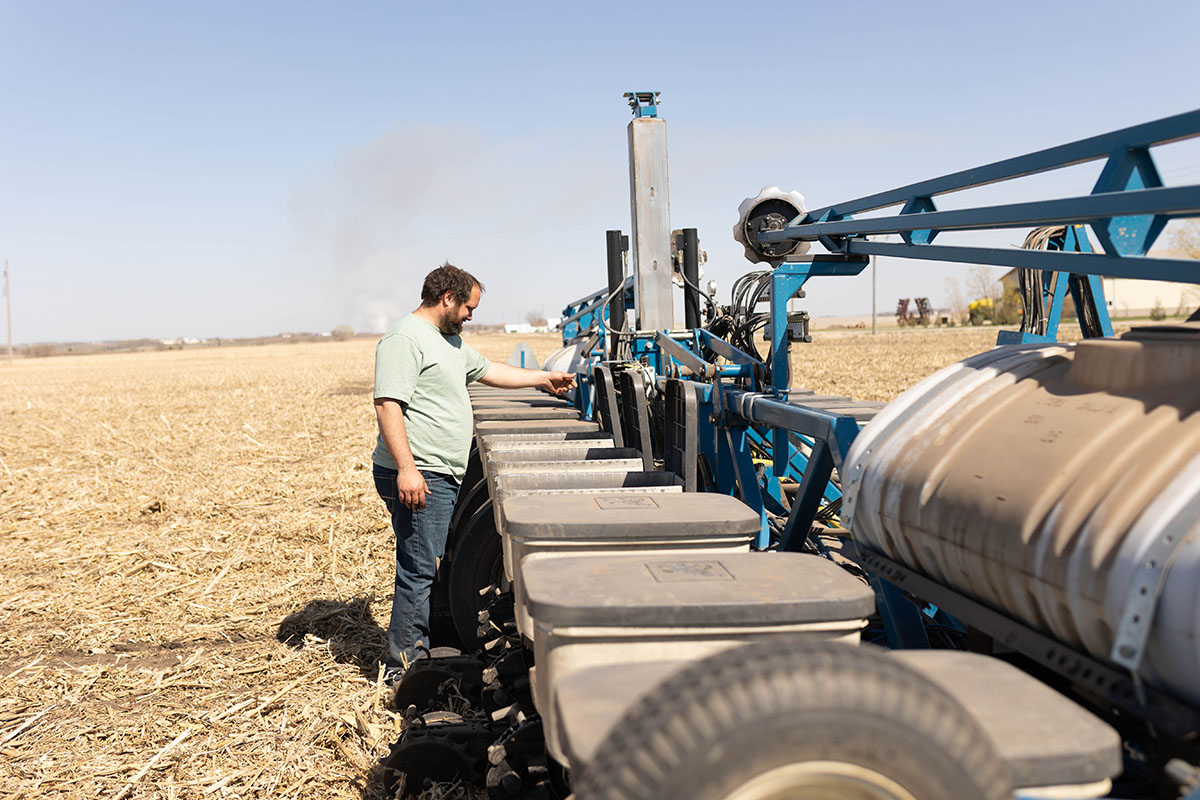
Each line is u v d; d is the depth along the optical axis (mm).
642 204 5547
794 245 4605
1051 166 2406
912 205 3189
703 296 5539
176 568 6852
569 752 1526
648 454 4359
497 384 5160
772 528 4801
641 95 5551
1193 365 1839
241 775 3676
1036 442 1982
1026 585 1838
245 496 9539
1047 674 2238
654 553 2539
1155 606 1564
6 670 4992
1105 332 3713
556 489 3697
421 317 4633
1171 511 1602
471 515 4895
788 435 4660
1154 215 2098
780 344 3936
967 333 57781
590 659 2008
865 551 2584
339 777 3646
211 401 24266
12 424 19453
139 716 4285
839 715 1241
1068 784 1456
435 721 3596
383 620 5570
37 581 6672
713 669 1315
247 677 4727
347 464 11430
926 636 2619
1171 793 1655
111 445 14773
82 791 3590
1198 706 1566
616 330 5988
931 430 2326
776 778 1248
